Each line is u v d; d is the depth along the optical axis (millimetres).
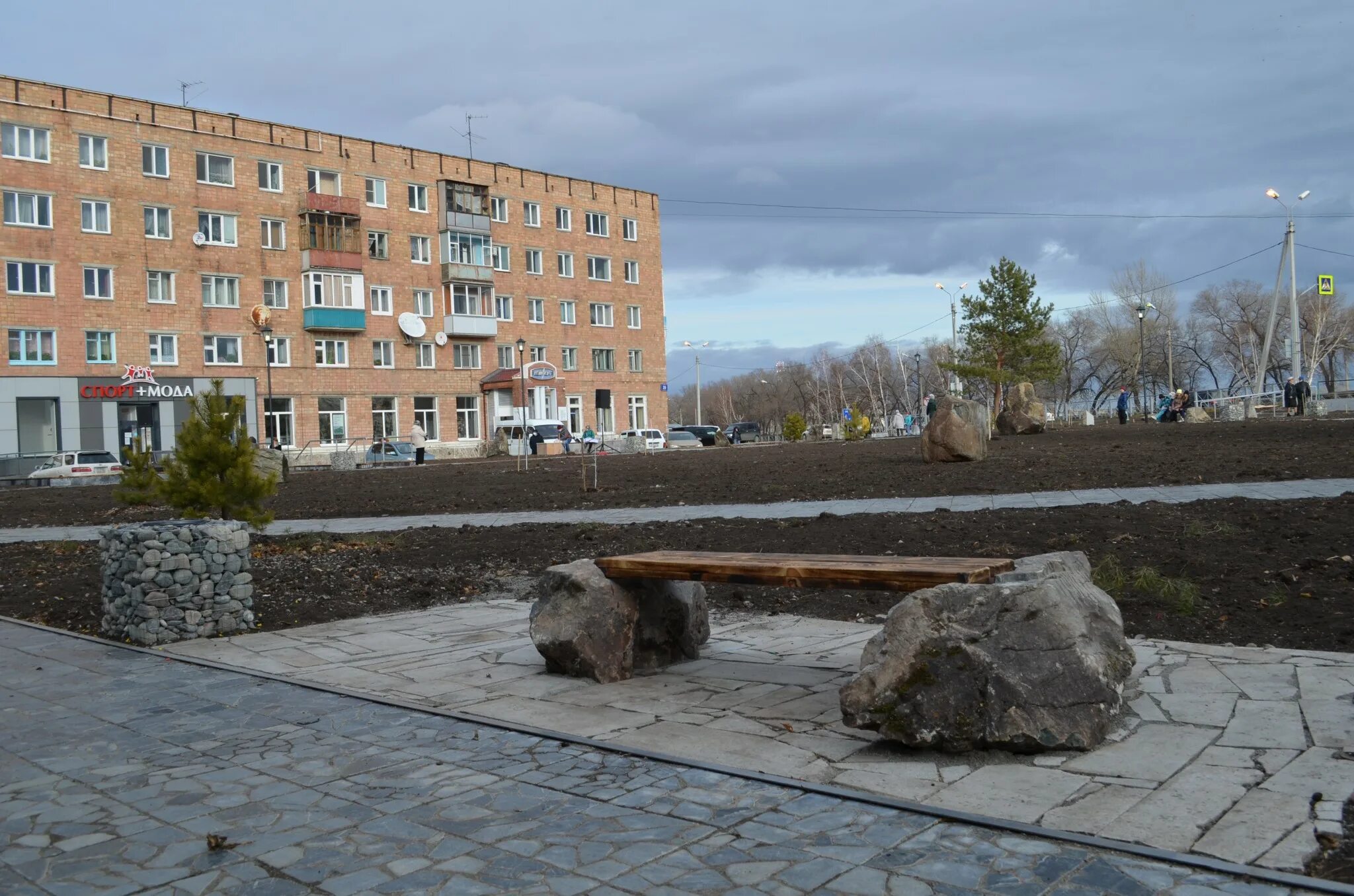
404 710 5973
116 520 19844
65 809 4457
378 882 3607
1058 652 4766
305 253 51750
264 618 9203
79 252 44375
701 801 4320
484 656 7418
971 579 4988
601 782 4602
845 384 113438
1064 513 11203
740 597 9047
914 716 4738
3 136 42469
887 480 17875
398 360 56062
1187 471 15953
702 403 148500
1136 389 83375
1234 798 3982
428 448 54062
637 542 11820
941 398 21484
